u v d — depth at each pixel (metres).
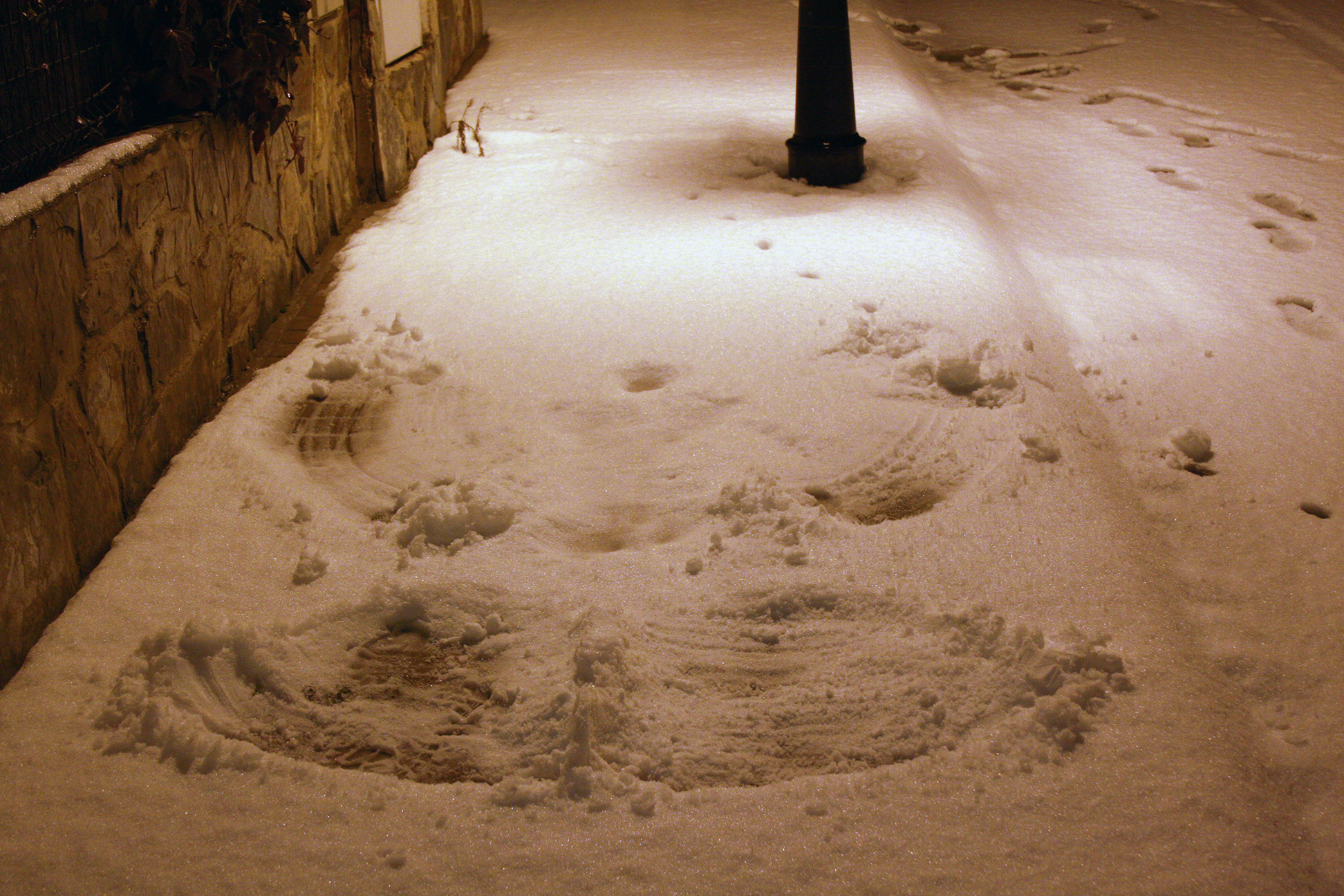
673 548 2.74
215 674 2.34
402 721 2.26
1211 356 4.01
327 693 2.33
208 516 2.87
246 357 3.82
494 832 1.95
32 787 2.04
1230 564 2.85
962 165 6.05
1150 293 4.57
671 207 5.11
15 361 2.34
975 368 3.55
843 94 5.39
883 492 2.99
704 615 2.51
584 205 5.15
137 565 2.67
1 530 2.27
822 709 2.25
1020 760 2.08
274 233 4.12
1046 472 3.05
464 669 2.39
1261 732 2.28
